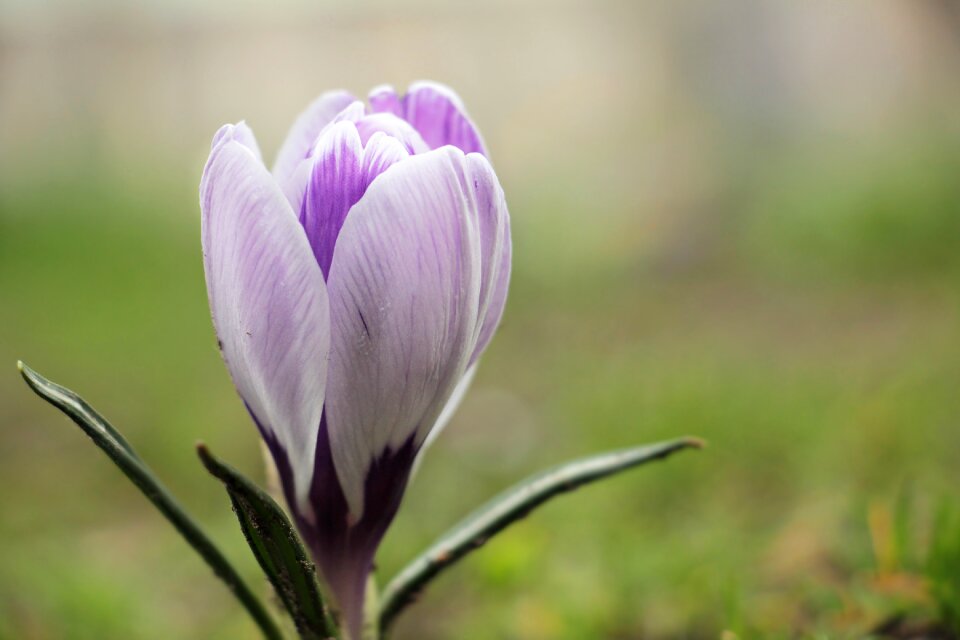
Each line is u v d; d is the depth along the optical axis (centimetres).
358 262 20
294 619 21
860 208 106
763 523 40
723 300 94
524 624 32
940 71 139
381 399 20
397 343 20
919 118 146
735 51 156
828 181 120
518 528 40
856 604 28
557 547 40
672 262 115
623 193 164
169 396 69
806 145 154
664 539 37
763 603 30
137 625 35
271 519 20
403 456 21
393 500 22
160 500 22
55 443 63
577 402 61
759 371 61
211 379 73
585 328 90
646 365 67
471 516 23
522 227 136
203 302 96
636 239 129
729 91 156
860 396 52
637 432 53
